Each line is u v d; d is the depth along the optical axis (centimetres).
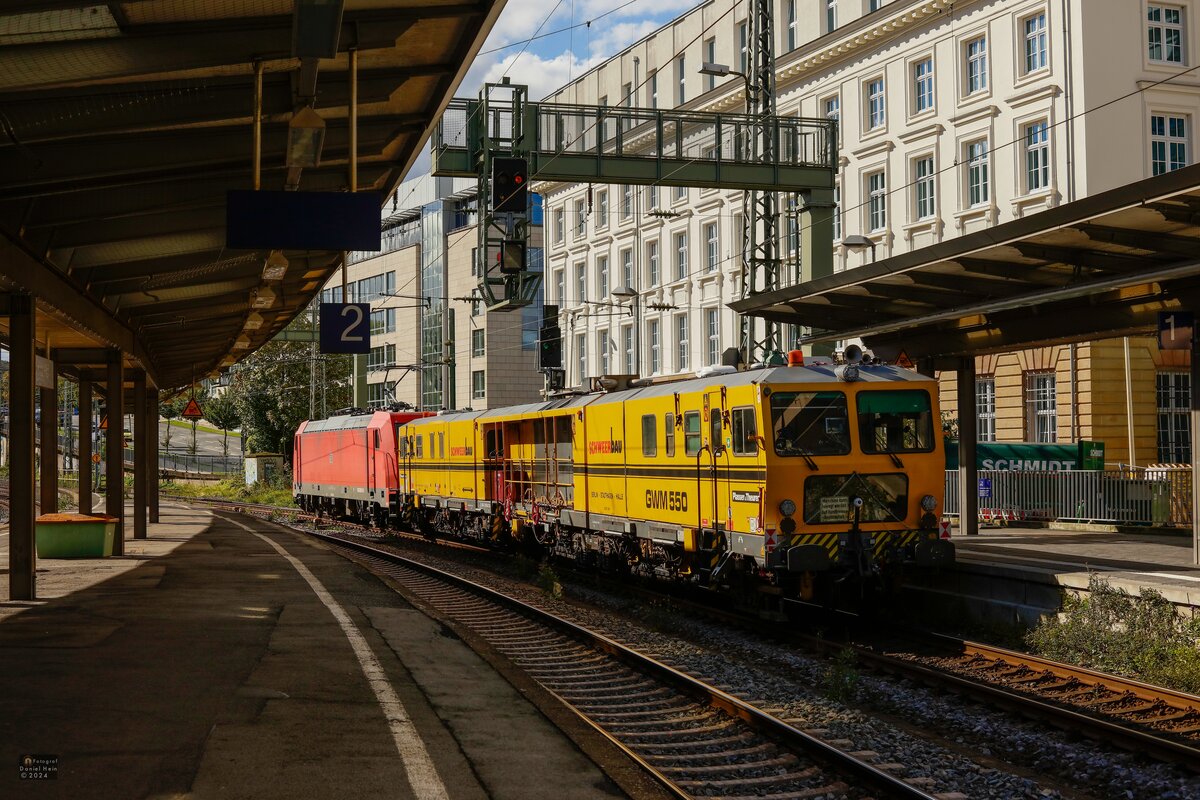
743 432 1505
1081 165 3092
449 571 2303
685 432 1678
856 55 3891
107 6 871
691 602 1719
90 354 2206
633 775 767
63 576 1819
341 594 1667
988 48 3381
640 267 5188
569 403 2203
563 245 5875
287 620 1365
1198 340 1586
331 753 762
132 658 1064
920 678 1192
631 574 2075
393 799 668
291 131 1103
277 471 6438
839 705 1052
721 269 4594
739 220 4478
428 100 1285
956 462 2989
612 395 2017
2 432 7975
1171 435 3244
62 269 1533
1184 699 1034
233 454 10831
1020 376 3347
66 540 2173
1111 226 1427
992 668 1262
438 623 1434
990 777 821
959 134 3484
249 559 2238
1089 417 3139
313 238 1087
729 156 2545
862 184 3888
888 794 758
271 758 741
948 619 1611
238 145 1230
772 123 2547
